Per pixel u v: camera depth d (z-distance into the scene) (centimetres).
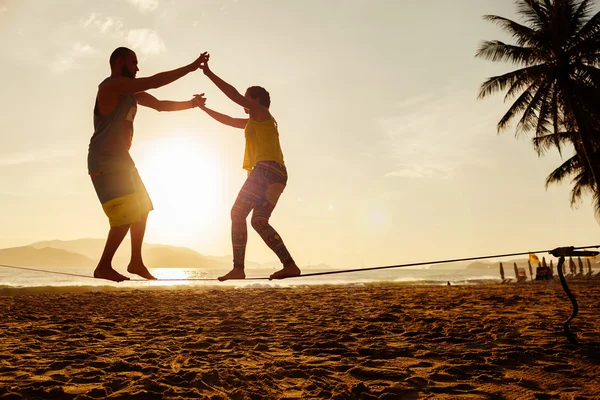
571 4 2141
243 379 411
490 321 794
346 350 554
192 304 1395
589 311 950
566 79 2150
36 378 420
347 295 1794
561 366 439
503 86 2291
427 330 717
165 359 514
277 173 366
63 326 842
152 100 411
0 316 1052
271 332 733
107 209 328
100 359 511
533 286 2366
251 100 373
